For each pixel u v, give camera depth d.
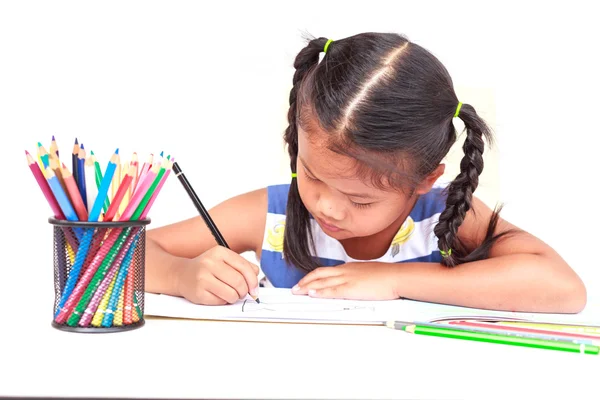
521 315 0.96
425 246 1.31
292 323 0.87
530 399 0.65
